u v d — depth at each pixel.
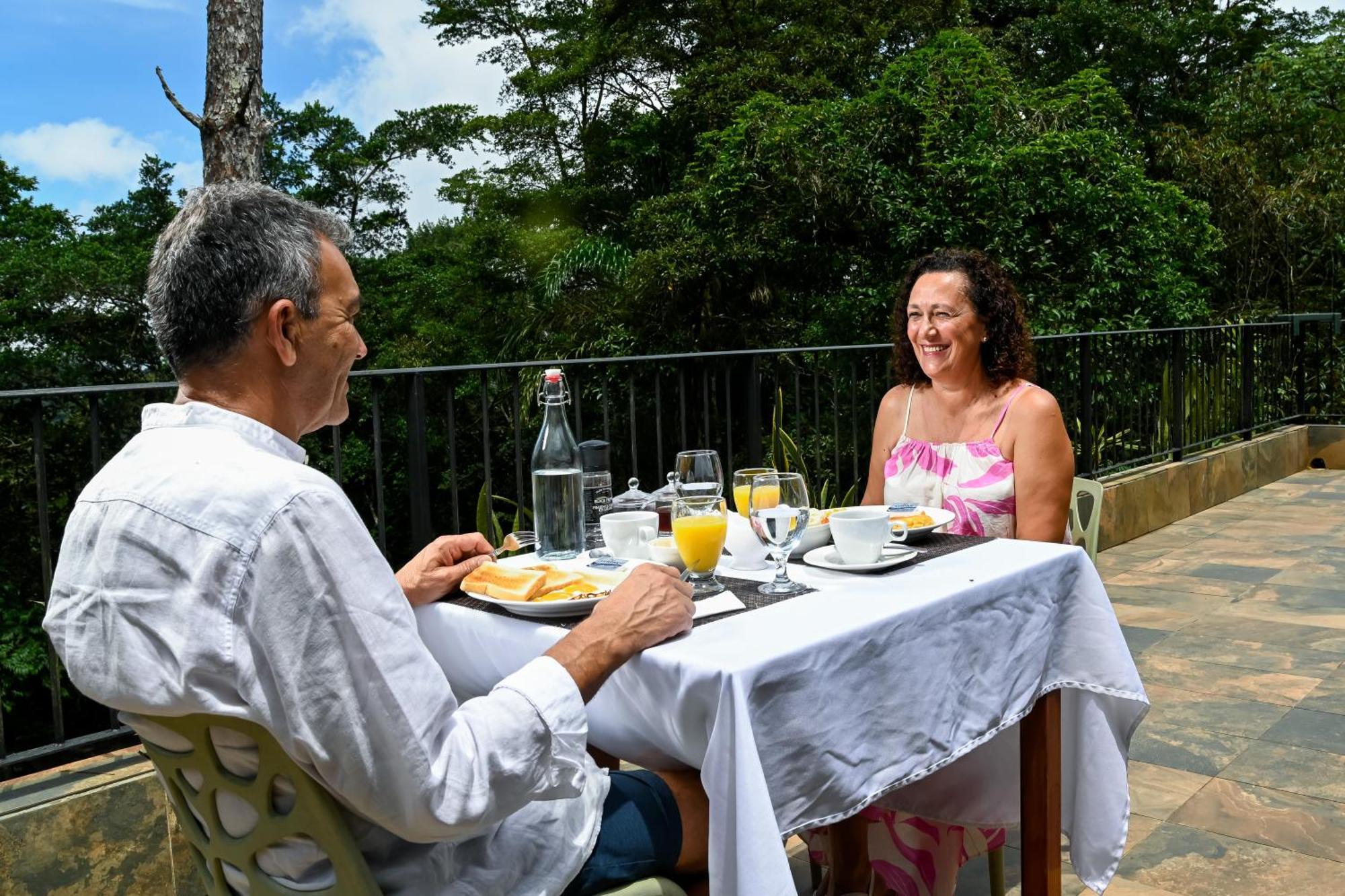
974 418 2.49
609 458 2.24
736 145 14.34
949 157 13.07
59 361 18.67
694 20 21.38
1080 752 1.95
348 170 27.86
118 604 1.08
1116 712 1.92
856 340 13.82
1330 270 13.75
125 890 2.30
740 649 1.35
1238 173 14.55
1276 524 6.34
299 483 1.07
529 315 18.58
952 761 1.61
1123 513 6.00
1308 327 8.84
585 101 24.59
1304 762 2.85
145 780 2.32
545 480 1.93
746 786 1.25
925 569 1.76
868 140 13.55
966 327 2.45
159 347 1.23
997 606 1.70
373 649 1.07
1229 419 7.81
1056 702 1.89
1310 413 8.89
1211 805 2.62
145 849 2.32
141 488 1.09
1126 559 5.57
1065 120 13.28
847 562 1.77
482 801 1.16
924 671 1.55
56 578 1.16
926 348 2.48
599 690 1.40
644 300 15.12
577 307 16.78
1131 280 12.48
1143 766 2.87
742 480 1.98
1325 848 2.37
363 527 1.11
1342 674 3.57
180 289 1.18
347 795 1.09
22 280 19.09
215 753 1.14
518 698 1.22
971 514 2.41
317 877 1.16
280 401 1.24
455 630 1.66
